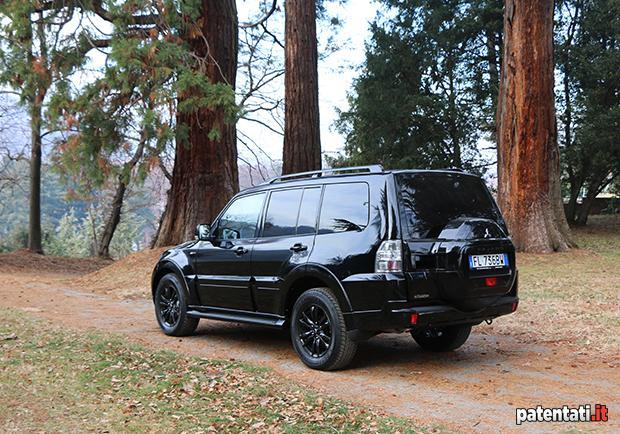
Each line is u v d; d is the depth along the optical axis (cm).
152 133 1455
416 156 3095
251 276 720
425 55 3086
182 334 841
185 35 1677
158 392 534
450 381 589
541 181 1719
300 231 679
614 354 698
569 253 1680
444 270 592
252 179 2652
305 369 639
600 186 3231
